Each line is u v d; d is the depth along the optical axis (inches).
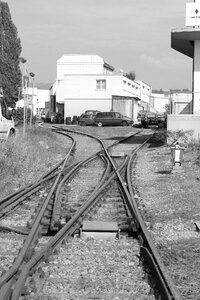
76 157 984.9
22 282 250.5
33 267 277.9
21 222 414.9
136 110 2960.1
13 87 2042.3
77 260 309.9
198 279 274.8
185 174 698.2
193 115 1098.7
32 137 1165.1
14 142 816.9
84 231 374.9
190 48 1363.2
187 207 482.0
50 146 1120.2
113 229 376.8
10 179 633.0
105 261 309.6
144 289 260.4
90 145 1266.0
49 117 2987.2
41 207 454.3
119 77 2785.4
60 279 270.8
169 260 307.7
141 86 3649.1
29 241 332.5
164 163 832.9
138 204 490.0
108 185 595.8
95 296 248.8
